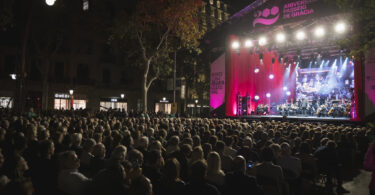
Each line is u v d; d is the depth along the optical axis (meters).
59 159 4.77
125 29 28.08
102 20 40.81
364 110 21.31
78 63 39.88
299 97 35.31
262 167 5.66
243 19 26.20
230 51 27.98
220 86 28.44
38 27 31.27
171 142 7.26
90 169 6.02
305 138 10.15
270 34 25.81
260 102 33.28
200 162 3.96
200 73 39.88
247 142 7.97
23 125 10.27
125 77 45.09
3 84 32.94
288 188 6.10
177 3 26.89
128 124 12.61
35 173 4.72
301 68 36.16
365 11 13.05
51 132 9.87
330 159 8.41
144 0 27.12
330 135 10.07
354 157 10.23
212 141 7.83
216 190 3.84
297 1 22.61
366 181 9.61
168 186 4.09
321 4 21.14
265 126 14.74
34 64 35.94
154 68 33.72
